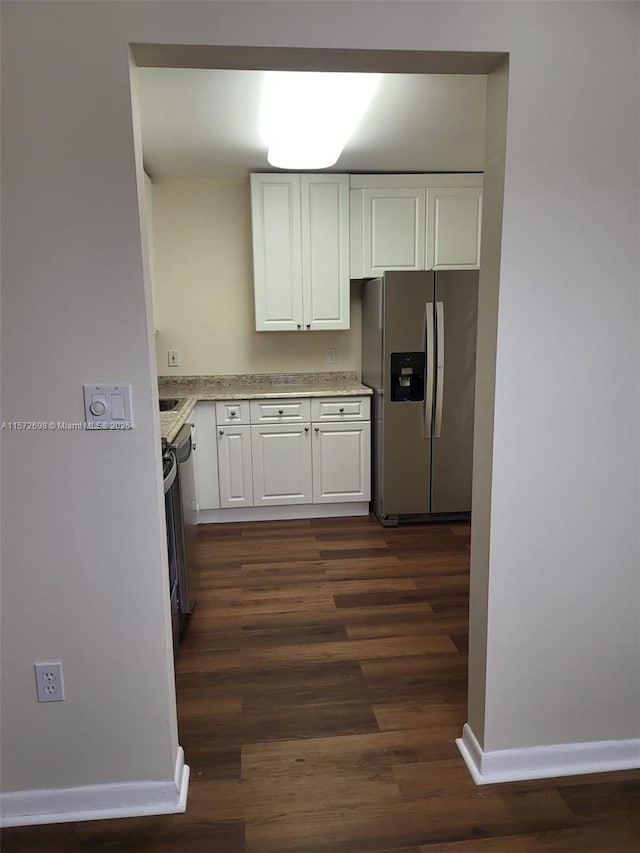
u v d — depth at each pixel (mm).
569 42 1459
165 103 2547
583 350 1611
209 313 4176
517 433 1625
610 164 1530
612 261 1579
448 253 3990
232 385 4277
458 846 1532
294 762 1825
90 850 1534
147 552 1558
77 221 1395
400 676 2268
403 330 3734
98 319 1440
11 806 1634
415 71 1542
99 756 1645
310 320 3982
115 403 1473
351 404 3969
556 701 1775
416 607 2811
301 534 3807
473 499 1785
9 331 1427
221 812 1642
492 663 1726
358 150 3354
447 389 3799
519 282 1555
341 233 3898
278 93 2445
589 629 1753
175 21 1333
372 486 4129
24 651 1576
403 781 1749
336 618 2711
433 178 3889
